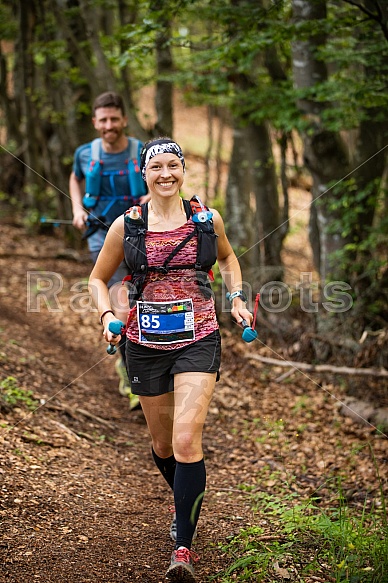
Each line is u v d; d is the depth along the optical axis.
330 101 10.48
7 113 20.11
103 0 12.74
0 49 19.64
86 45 14.15
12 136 20.36
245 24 8.70
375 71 9.82
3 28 18.38
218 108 20.47
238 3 10.20
